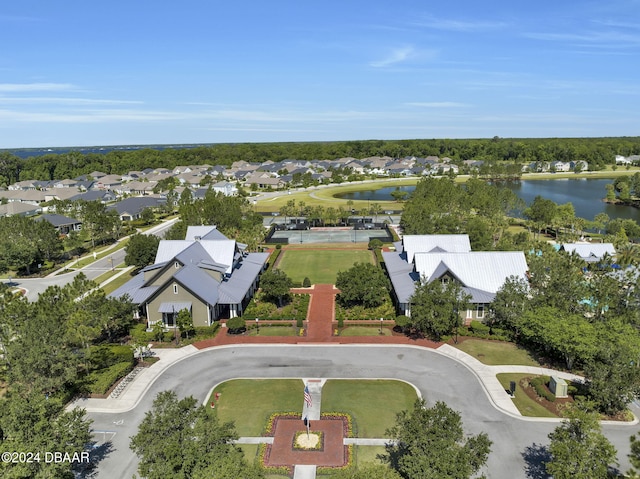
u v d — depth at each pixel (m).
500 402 46.00
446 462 27.80
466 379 50.50
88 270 94.75
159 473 28.70
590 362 45.06
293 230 131.50
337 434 41.28
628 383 42.34
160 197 175.38
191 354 56.88
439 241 77.50
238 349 58.06
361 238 119.94
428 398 46.91
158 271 67.81
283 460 38.03
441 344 58.72
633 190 182.00
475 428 41.97
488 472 36.38
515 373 51.56
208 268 67.75
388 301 71.56
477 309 65.12
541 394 46.62
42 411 32.06
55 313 52.19
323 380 50.62
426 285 58.78
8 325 50.12
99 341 60.12
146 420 31.73
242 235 102.81
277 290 68.94
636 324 54.25
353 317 66.31
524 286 61.41
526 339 57.19
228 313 68.94
